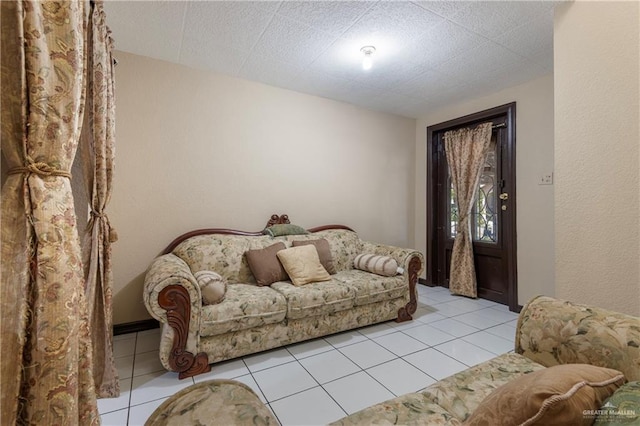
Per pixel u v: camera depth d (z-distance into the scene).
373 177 3.86
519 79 2.97
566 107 1.84
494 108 3.30
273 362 2.02
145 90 2.55
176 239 2.64
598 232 1.69
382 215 3.94
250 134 3.02
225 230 2.84
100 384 1.63
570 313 1.22
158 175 2.61
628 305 1.57
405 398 1.01
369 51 2.43
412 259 2.82
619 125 1.61
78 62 0.96
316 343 2.32
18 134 0.82
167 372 1.89
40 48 0.84
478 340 2.37
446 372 1.90
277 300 2.13
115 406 1.56
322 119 3.45
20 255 0.82
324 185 3.48
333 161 3.54
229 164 2.92
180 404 0.77
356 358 2.07
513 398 0.67
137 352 2.16
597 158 1.70
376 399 1.63
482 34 2.22
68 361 0.89
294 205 3.28
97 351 1.64
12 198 0.82
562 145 1.85
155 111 2.59
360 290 2.49
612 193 1.63
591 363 1.09
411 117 4.17
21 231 0.83
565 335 1.18
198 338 1.86
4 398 0.78
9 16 0.79
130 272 2.51
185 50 2.46
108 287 1.74
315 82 3.05
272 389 1.72
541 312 1.31
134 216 2.52
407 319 2.79
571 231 1.81
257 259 2.59
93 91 1.60
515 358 1.29
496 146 3.42
